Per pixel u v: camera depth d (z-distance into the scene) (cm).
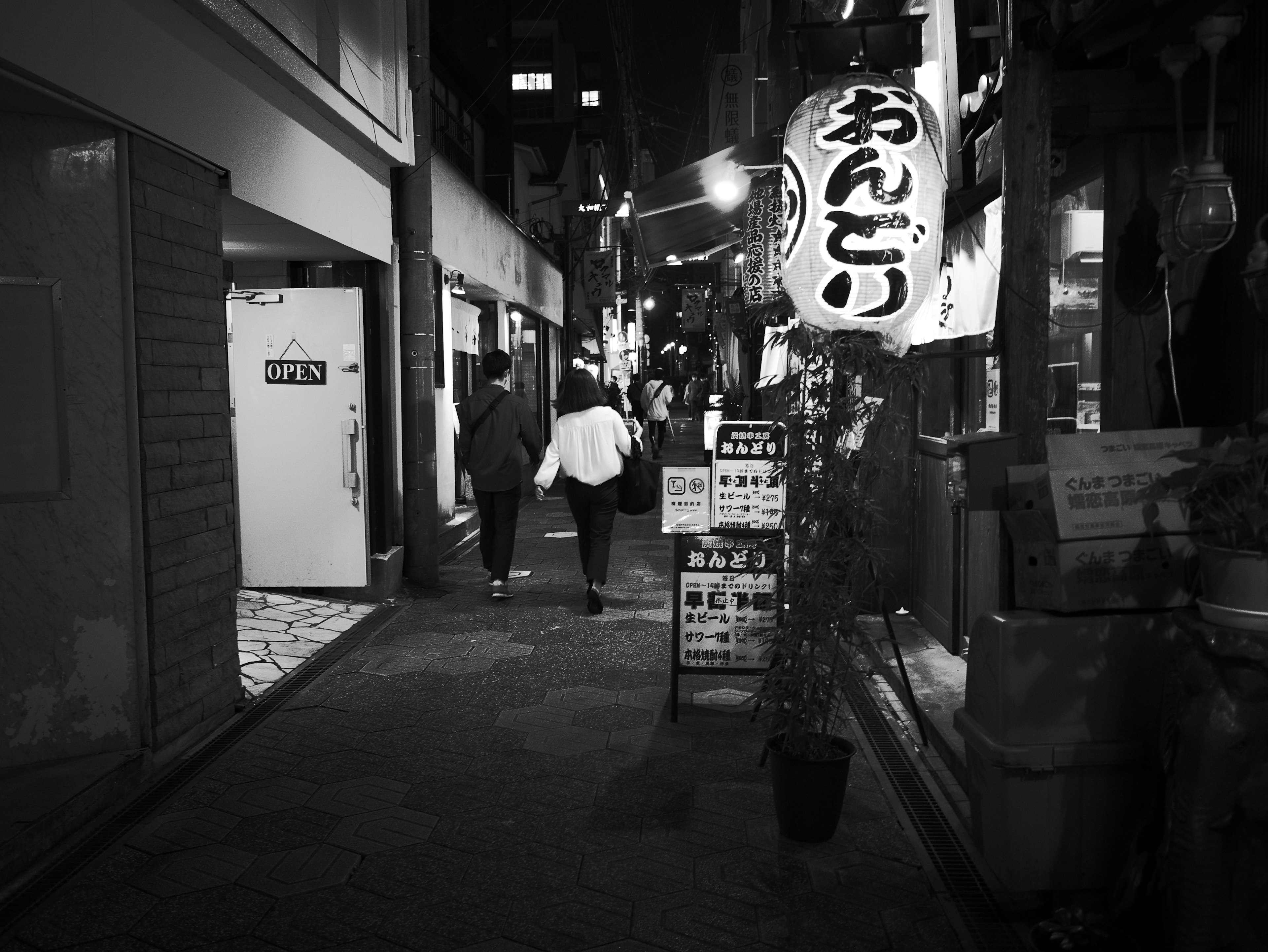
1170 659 306
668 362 6291
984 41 607
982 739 339
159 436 480
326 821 420
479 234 1288
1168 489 326
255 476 827
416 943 325
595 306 2559
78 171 438
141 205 463
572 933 332
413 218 905
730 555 564
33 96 401
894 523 755
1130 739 334
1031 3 389
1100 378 468
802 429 418
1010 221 400
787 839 406
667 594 892
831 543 411
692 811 433
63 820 397
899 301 443
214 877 370
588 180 3638
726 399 1712
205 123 527
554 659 674
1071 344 530
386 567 854
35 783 421
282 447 827
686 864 383
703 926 338
